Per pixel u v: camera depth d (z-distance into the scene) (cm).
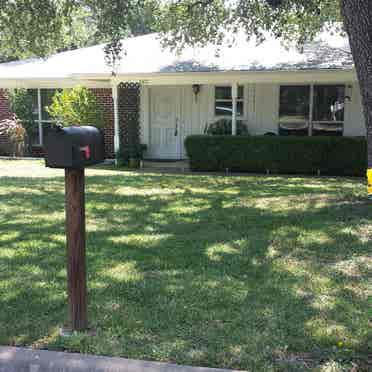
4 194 831
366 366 291
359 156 1191
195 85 1489
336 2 1120
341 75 1212
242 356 303
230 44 1396
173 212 696
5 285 423
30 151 1609
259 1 1154
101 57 1588
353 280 426
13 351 308
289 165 1244
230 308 373
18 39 1200
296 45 1283
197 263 477
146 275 446
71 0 1098
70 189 318
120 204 750
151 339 326
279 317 356
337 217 635
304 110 1423
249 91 1450
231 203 752
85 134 308
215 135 1295
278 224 614
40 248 529
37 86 1602
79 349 314
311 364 294
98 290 410
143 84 1473
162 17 1222
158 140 1556
